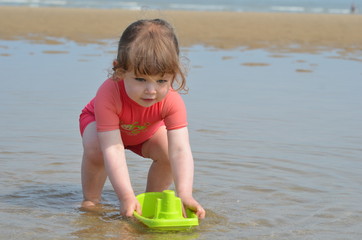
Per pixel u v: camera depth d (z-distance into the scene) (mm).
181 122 3475
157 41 3084
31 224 3059
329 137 5215
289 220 3197
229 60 11023
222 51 12680
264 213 3316
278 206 3447
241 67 10078
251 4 65062
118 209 3408
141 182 3953
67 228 3018
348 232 3006
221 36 16531
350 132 5438
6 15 22344
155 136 3615
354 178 4023
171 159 3447
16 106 6207
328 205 3463
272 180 3969
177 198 3150
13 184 3811
